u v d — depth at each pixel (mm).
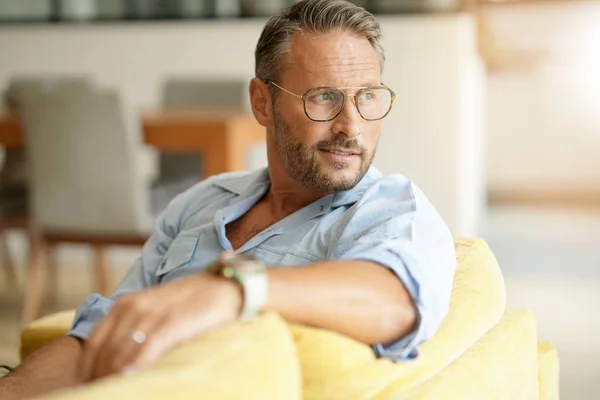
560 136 8195
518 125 8281
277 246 1611
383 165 5211
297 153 1604
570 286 4824
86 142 3848
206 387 902
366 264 1274
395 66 5125
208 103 5141
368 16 1601
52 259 4762
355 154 1581
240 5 5621
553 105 8164
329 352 1175
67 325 1964
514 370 1539
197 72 5516
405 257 1296
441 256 1398
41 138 3875
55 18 5809
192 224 1850
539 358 1760
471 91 5715
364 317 1221
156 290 1067
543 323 4055
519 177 8320
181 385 889
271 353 1003
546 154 8242
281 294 1141
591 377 3293
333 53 1565
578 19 7777
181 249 1765
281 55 1621
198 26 5484
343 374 1189
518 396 1565
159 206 4227
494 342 1499
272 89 1650
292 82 1603
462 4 5180
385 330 1251
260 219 1752
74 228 3986
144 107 5160
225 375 933
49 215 3980
